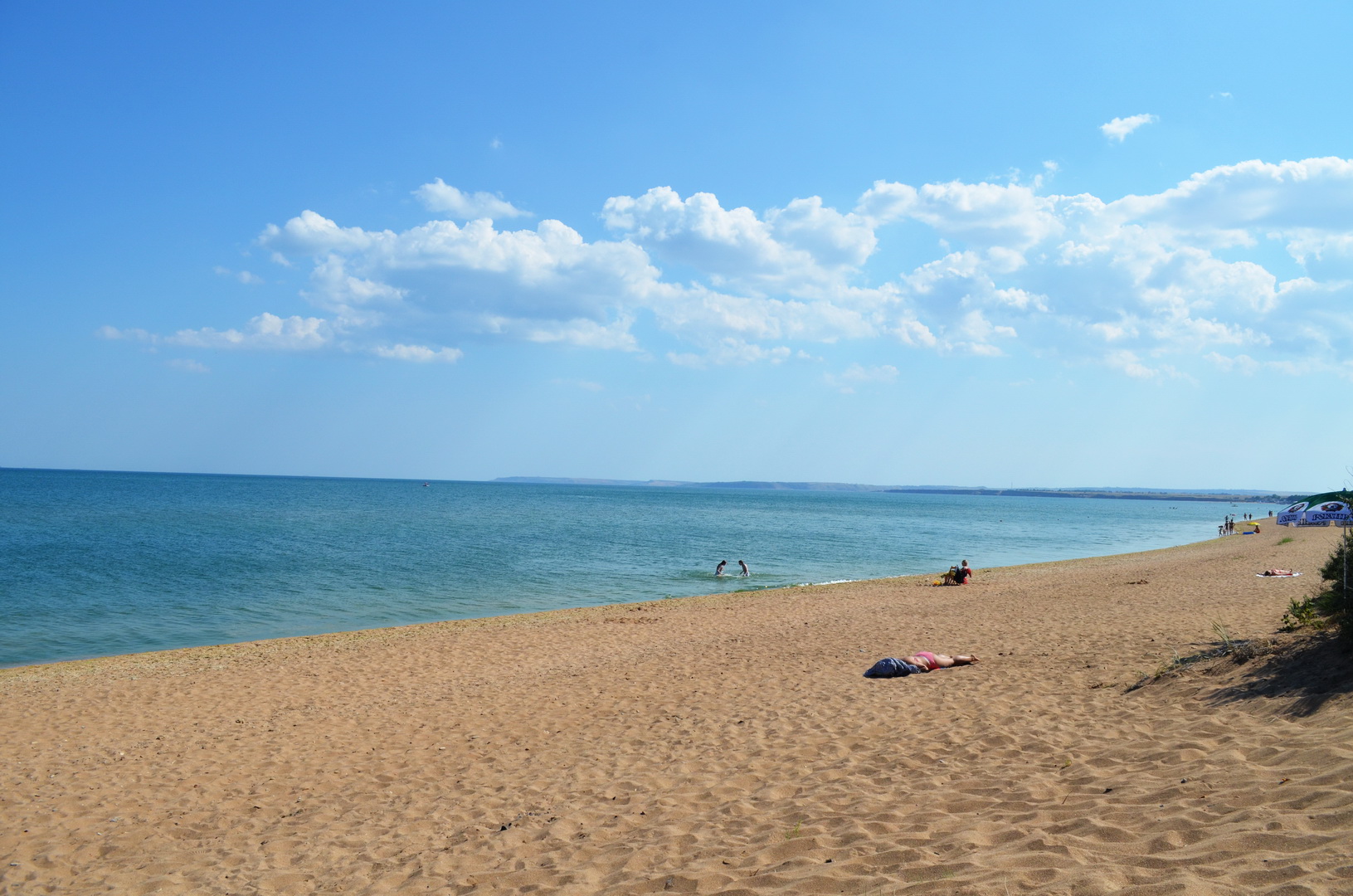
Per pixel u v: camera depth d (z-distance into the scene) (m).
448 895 5.30
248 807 7.59
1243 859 3.82
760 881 4.70
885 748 7.50
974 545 54.28
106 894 5.75
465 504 112.25
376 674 13.90
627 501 148.88
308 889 5.63
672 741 8.72
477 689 12.45
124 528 53.19
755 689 11.06
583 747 8.82
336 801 7.62
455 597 26.97
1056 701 8.46
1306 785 4.61
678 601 24.16
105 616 22.39
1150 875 3.85
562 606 25.41
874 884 4.37
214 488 157.12
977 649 12.81
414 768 8.55
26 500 88.12
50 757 9.30
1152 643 10.99
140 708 11.66
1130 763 5.92
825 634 15.86
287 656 15.91
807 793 6.43
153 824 7.21
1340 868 3.49
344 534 51.97
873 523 83.00
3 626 20.78
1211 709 6.96
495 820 6.76
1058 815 5.02
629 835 6.01
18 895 5.82
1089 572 28.09
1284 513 49.25
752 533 62.97
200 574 31.08
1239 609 14.02
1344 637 7.25
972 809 5.46
